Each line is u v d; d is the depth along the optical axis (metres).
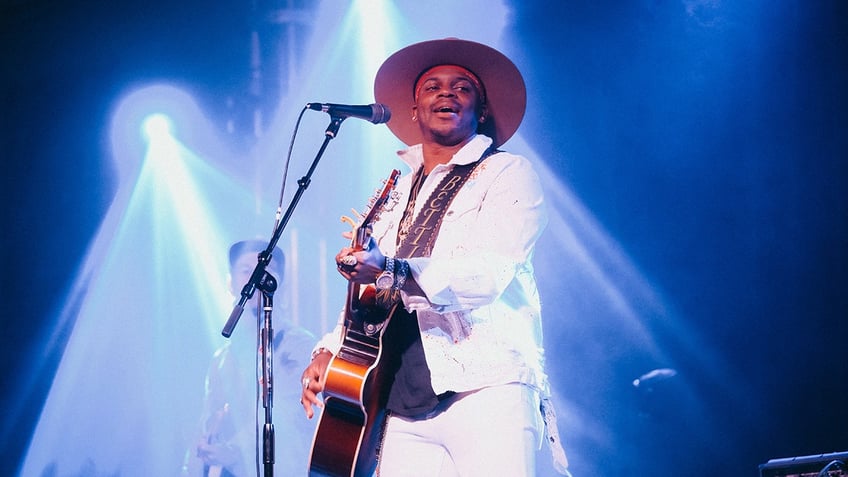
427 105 3.46
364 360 3.13
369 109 3.45
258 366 3.35
